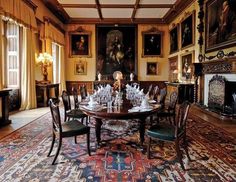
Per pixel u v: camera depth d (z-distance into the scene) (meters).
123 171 2.70
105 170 2.72
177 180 2.48
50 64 8.97
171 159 3.08
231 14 5.66
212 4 6.80
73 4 9.27
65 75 12.07
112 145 3.63
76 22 11.93
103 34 12.03
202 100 7.52
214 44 6.66
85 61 12.11
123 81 11.44
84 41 12.04
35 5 7.44
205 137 4.09
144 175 2.60
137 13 10.88
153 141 3.82
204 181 2.46
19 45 7.13
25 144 3.66
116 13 10.87
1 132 4.38
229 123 5.23
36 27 7.58
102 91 4.61
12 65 7.22
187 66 9.01
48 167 2.80
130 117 3.27
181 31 9.80
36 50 8.34
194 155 3.21
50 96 8.77
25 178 2.52
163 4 9.41
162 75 12.19
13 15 5.89
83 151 3.36
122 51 12.06
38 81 8.17
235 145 3.65
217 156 3.18
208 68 6.97
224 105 5.89
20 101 7.24
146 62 12.18
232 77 5.68
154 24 12.05
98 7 9.67
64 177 2.54
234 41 5.51
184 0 8.79
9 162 2.95
